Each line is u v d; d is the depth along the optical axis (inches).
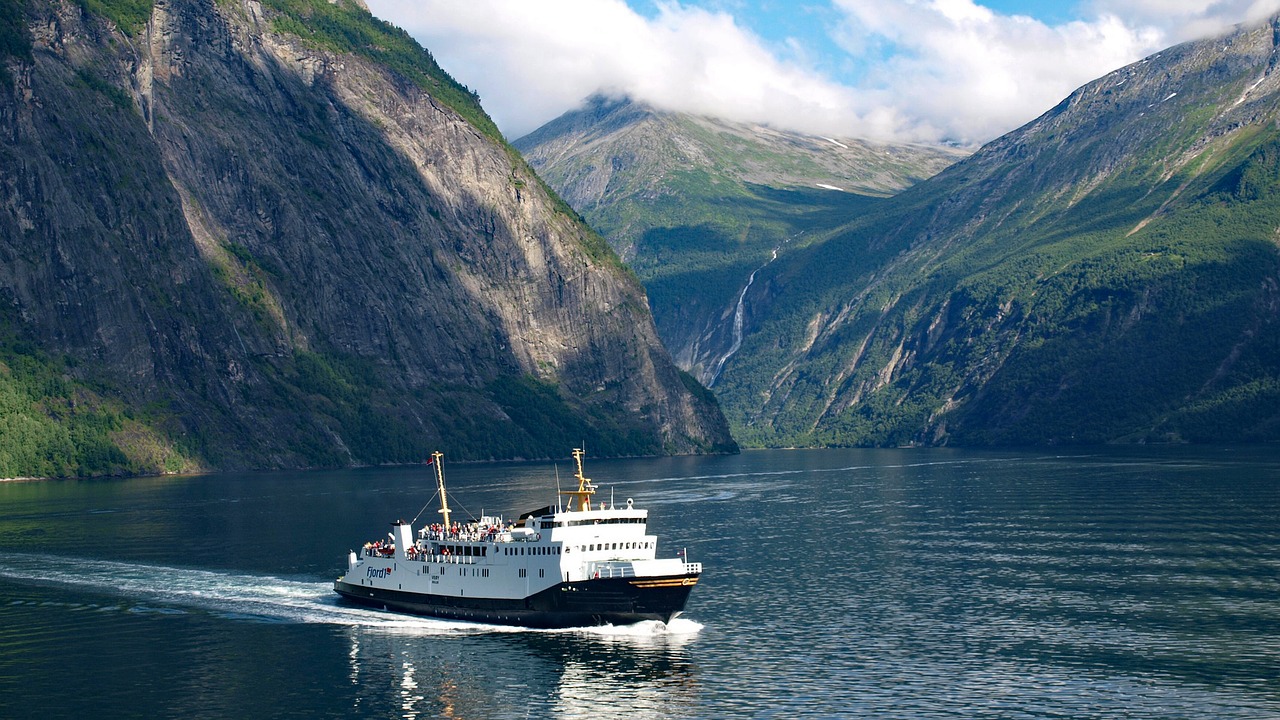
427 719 3902.6
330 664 4439.0
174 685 4234.7
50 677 4333.2
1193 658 4441.4
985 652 4537.4
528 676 4279.0
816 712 3912.4
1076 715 3875.5
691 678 4242.1
